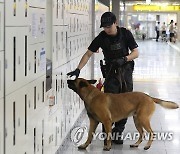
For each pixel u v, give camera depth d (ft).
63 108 17.83
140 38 149.18
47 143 14.64
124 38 18.47
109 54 18.62
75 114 21.62
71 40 19.51
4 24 9.54
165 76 44.19
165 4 123.65
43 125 13.88
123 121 19.16
